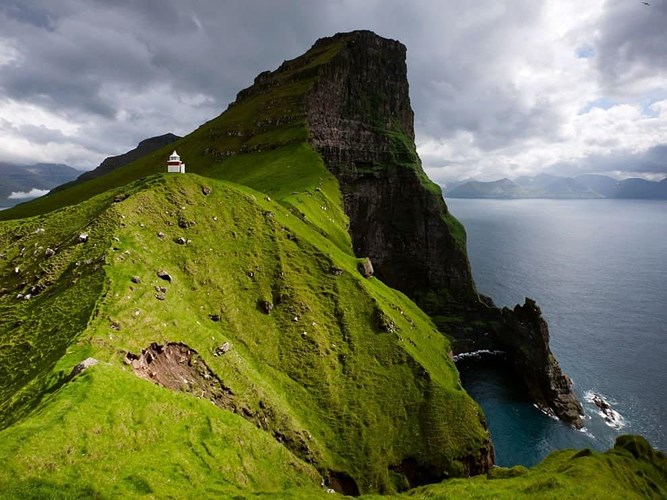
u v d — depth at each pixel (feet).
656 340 548.72
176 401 150.20
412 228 604.49
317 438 219.82
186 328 203.82
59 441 108.27
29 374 154.40
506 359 479.00
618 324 608.60
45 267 222.89
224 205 310.45
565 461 205.26
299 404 230.89
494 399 407.44
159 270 229.45
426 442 244.42
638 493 175.01
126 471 114.21
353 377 261.03
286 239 317.83
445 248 587.68
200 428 147.74
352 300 303.48
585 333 573.74
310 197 451.12
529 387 419.33
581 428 364.38
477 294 575.38
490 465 256.52
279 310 271.28
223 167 596.70
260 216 321.32
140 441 126.31
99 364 141.38
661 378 447.83
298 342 260.21
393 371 273.95
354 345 278.26
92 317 171.63
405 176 620.08
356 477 215.72
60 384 134.00
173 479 120.47
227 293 258.78
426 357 312.71
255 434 168.45
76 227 264.52
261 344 249.14
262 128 654.94
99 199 300.40
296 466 173.99
